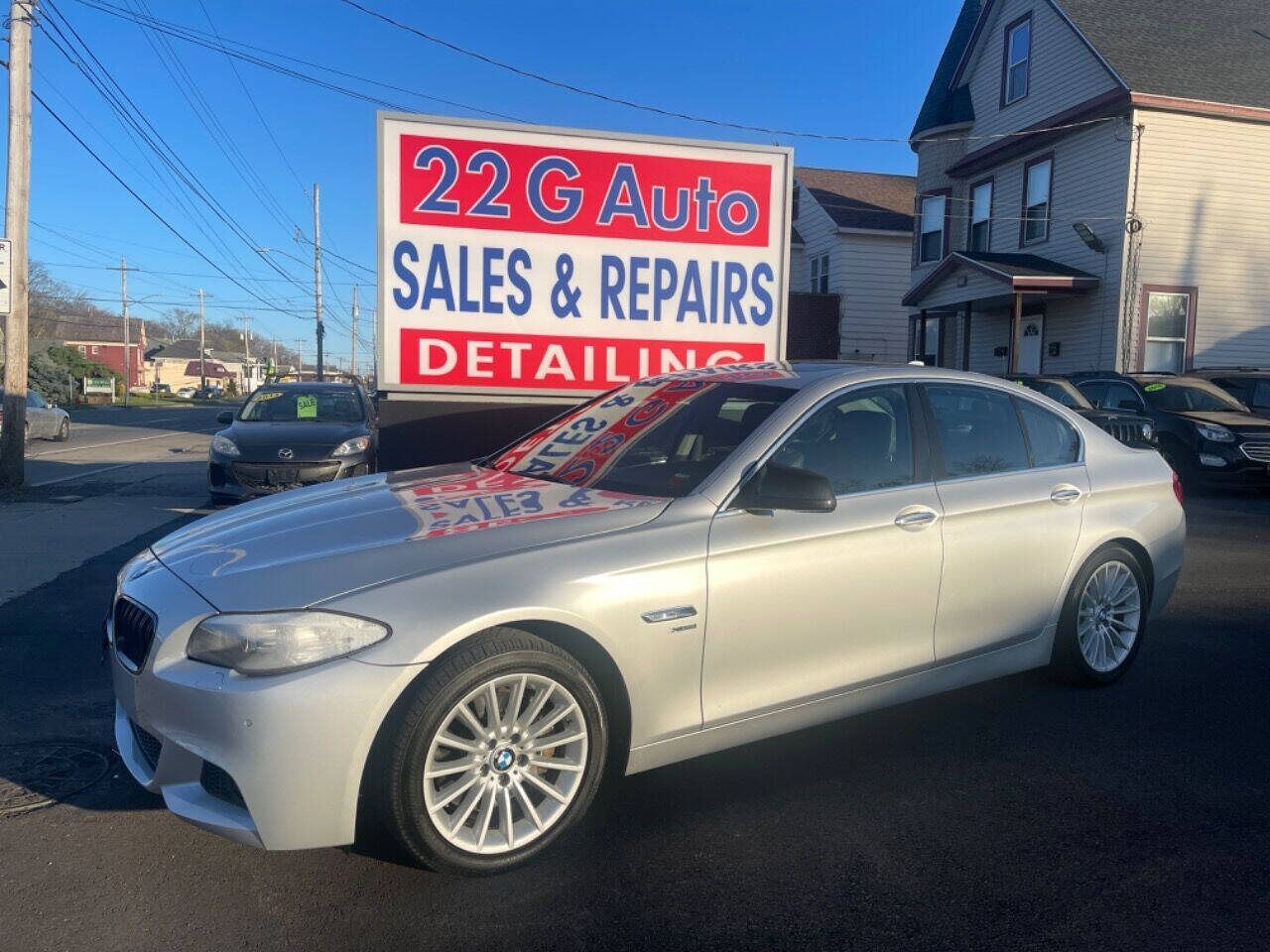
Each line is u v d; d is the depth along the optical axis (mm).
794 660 3781
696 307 8367
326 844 2963
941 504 4215
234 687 2904
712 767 4129
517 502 3805
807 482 3578
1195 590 7254
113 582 7320
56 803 3721
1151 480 5141
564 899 3107
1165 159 17984
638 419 4543
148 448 21594
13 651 5605
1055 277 18250
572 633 3312
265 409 11344
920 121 24094
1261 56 19250
